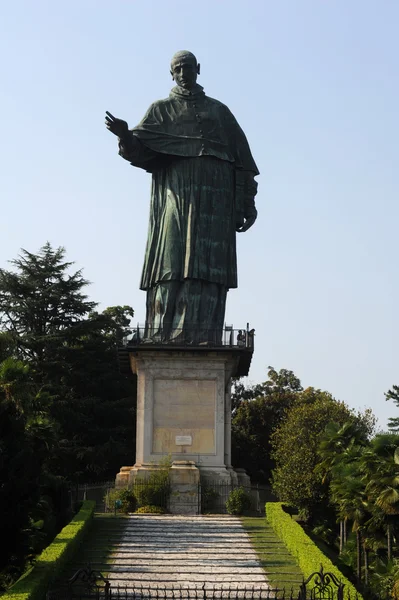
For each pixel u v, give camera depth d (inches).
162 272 2251.5
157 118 2327.8
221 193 2305.6
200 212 2273.6
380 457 1505.9
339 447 1902.1
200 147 2303.2
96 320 2888.8
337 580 1144.2
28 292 2891.2
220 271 2262.6
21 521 1291.8
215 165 2310.5
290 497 2224.4
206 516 1865.2
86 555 1476.4
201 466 2108.8
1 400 1365.7
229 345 2166.6
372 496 1480.1
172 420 2135.8
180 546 1555.1
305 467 2247.8
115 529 1690.5
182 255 2255.2
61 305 2918.3
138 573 1368.1
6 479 1290.6
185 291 2239.2
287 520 1652.3
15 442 1334.9
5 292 2893.7
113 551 1507.1
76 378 2797.7
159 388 2153.1
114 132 2228.1
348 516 1640.0
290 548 1505.9
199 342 2181.3
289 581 1325.0
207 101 2367.1
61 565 1337.4
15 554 1294.3
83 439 2760.8
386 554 1637.6
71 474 2618.1
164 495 1977.1
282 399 3376.0
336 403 2783.0
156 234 2304.4
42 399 1669.5
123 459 2824.8
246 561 1455.5
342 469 1754.4
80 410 2753.4
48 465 2496.3
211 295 2253.9
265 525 1754.4
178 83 2375.7
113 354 2930.6
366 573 1614.2
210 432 2130.9
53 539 1592.0
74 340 2864.2
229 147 2359.7
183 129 2319.1
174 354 2155.5
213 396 2146.9
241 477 2185.0
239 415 3371.1
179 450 2118.6
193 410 2142.0
